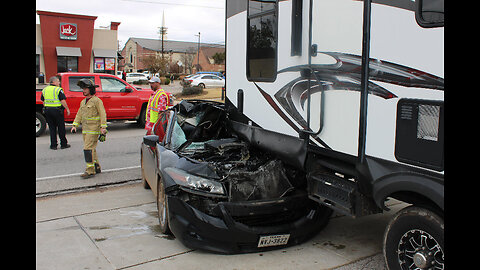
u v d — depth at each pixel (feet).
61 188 21.45
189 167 14.05
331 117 11.67
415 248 9.83
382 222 15.98
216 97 90.94
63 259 12.87
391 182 9.78
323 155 12.52
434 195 8.80
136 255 13.16
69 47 112.78
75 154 30.14
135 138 37.45
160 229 15.58
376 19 10.04
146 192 21.01
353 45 10.77
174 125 18.13
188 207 12.87
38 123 37.76
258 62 15.62
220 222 12.65
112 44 121.29
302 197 13.65
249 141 16.51
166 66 241.35
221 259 12.76
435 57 8.69
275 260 12.66
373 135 10.25
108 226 15.96
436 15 8.63
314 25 12.18
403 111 9.41
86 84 23.25
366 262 12.48
